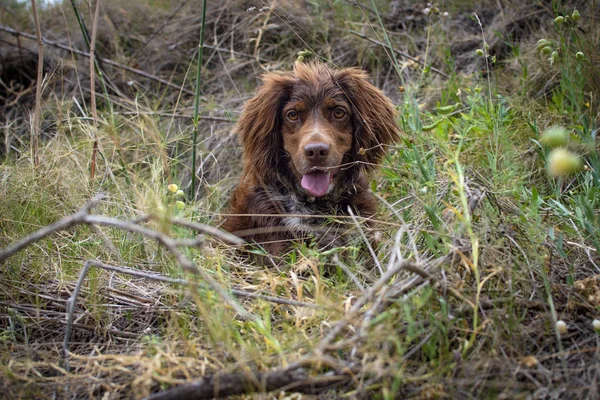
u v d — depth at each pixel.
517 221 2.93
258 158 4.09
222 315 2.47
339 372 2.16
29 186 3.96
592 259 2.94
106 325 2.92
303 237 3.80
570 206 3.44
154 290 3.17
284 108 3.96
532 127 3.80
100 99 6.13
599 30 4.84
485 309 2.51
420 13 6.47
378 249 3.44
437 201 3.17
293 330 2.53
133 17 6.97
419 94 5.50
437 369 2.20
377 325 2.23
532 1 5.82
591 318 2.51
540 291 2.64
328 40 6.37
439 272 2.55
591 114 4.09
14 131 5.75
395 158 4.33
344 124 3.92
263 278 3.04
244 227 4.12
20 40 6.62
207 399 2.13
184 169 5.48
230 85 6.32
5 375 2.40
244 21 6.55
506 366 2.23
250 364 2.29
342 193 4.05
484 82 5.23
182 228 3.03
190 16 6.84
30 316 2.96
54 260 3.45
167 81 6.40
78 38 6.68
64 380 2.40
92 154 4.16
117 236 3.61
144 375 2.20
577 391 2.12
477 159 4.09
